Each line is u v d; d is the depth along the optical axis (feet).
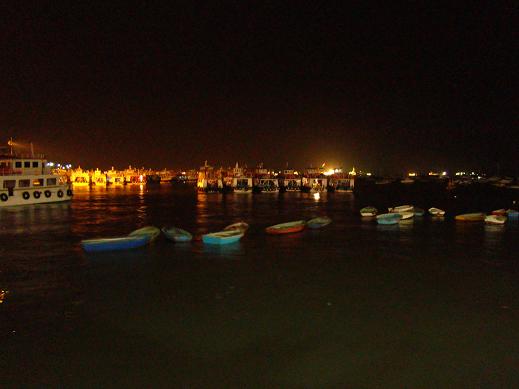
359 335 60.08
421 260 106.73
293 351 55.31
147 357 53.67
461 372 50.29
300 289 81.51
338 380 48.57
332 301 74.38
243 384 47.80
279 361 52.75
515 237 142.82
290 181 435.53
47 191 258.78
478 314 68.33
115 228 162.71
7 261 103.76
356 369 50.93
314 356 53.98
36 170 250.98
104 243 115.03
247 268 97.66
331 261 105.19
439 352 55.11
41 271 94.02
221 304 72.64
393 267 99.30
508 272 95.09
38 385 47.32
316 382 48.19
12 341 57.93
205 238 126.93
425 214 211.82
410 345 57.11
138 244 119.34
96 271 94.53
